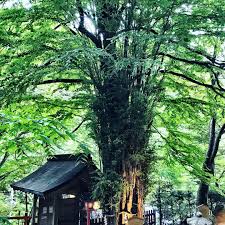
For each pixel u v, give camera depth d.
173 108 11.85
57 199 12.38
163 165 14.09
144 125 9.21
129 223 3.99
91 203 10.82
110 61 9.09
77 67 9.47
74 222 12.30
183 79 13.51
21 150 3.30
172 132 12.12
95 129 9.57
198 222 5.25
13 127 2.87
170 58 11.39
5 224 2.59
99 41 10.63
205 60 11.72
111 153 9.24
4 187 14.70
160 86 9.90
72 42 8.56
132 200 9.05
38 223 13.12
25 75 8.92
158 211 16.20
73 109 11.09
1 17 8.66
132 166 9.08
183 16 8.92
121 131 9.18
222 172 18.61
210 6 9.02
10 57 9.59
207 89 13.05
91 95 9.73
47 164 14.89
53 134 2.92
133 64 8.38
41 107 10.56
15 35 9.20
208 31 9.36
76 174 11.84
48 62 9.45
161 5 8.38
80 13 10.20
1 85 9.18
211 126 15.59
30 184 13.07
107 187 9.05
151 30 10.19
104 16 10.16
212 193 16.09
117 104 9.34
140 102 9.12
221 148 19.80
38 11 8.82
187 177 17.47
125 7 9.67
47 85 15.20
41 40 8.91
